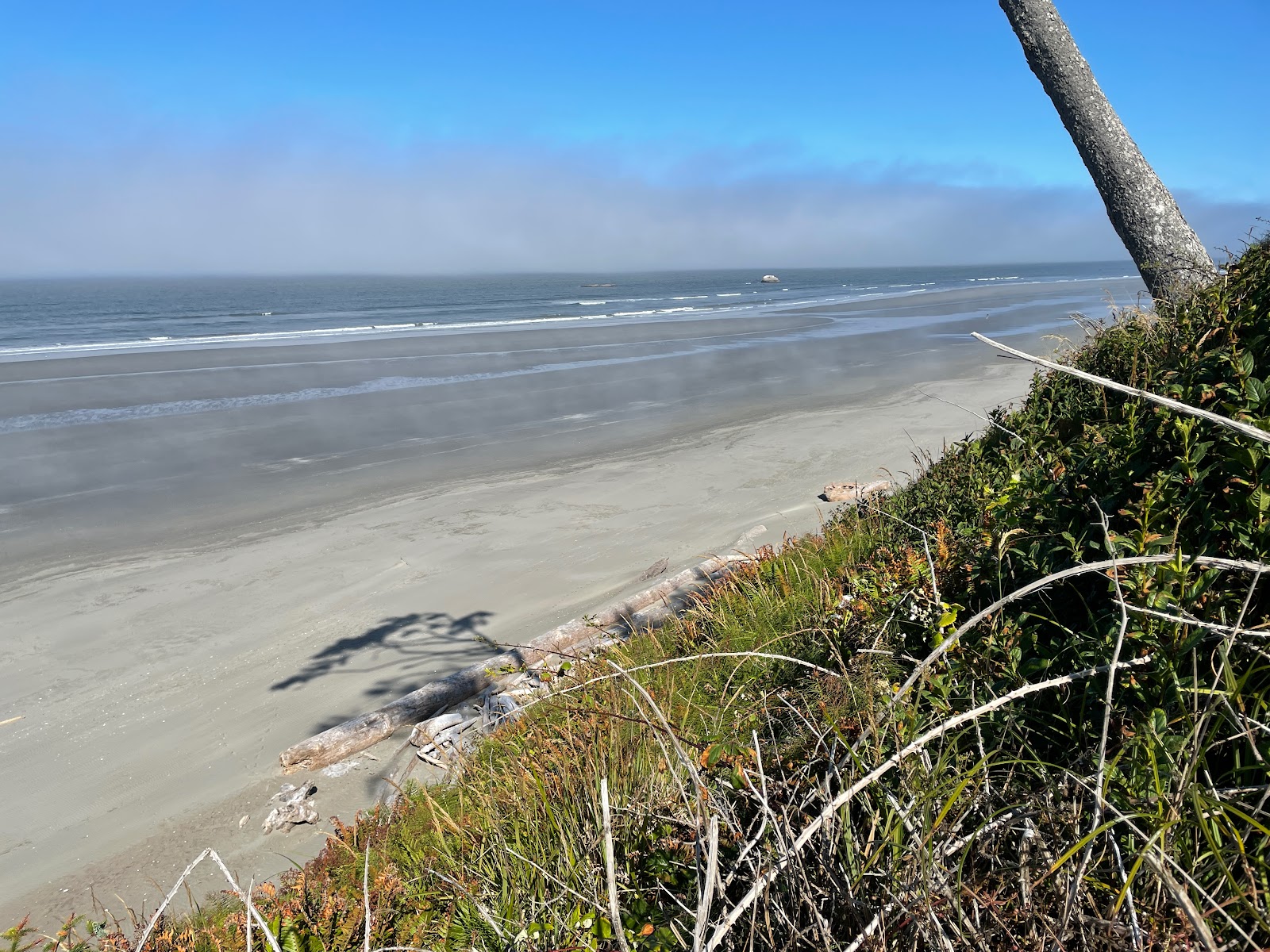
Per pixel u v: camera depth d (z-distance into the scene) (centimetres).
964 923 164
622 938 158
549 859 292
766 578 640
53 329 5769
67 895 556
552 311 7350
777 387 2453
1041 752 212
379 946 292
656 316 6159
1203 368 284
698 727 390
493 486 1478
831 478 1399
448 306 8619
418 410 2205
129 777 695
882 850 181
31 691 844
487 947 255
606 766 340
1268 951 129
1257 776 166
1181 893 127
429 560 1136
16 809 664
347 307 8775
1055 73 546
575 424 1994
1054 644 228
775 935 187
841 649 351
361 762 671
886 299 7706
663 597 870
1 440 1884
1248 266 394
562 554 1127
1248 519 206
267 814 616
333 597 1034
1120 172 532
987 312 5431
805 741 255
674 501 1335
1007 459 400
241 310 8369
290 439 1888
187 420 2086
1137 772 168
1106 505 258
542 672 535
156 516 1369
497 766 491
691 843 242
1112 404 394
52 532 1300
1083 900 162
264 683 833
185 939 362
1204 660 190
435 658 853
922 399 2114
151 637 949
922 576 323
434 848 391
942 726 164
